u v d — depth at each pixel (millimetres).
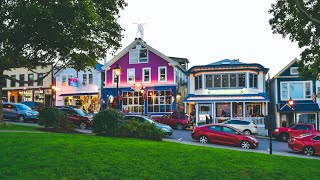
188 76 42031
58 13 19297
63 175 9156
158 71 44719
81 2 19469
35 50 22328
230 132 23266
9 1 20188
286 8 15914
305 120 39000
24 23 19672
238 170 10719
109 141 15836
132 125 21406
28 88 51625
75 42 21094
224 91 39844
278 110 39500
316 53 18219
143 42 45438
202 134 23812
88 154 11711
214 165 11188
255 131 31266
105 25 24047
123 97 45500
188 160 11828
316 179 10234
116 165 10398
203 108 40719
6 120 32438
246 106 40188
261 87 40000
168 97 43938
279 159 13828
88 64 24062
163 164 10945
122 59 46469
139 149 13367
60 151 12008
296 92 40031
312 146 21266
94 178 8977
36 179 8648
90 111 43875
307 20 15555
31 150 11984
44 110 22516
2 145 12875
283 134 29062
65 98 49188
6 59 20406
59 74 49781
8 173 9109
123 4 24812
